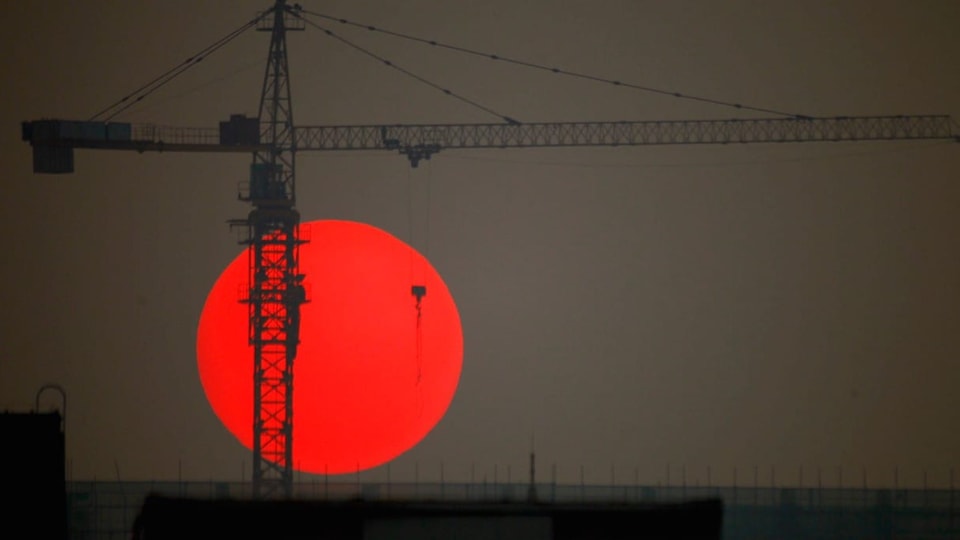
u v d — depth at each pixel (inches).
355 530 6309.1
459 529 6254.9
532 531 6215.6
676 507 6245.1
